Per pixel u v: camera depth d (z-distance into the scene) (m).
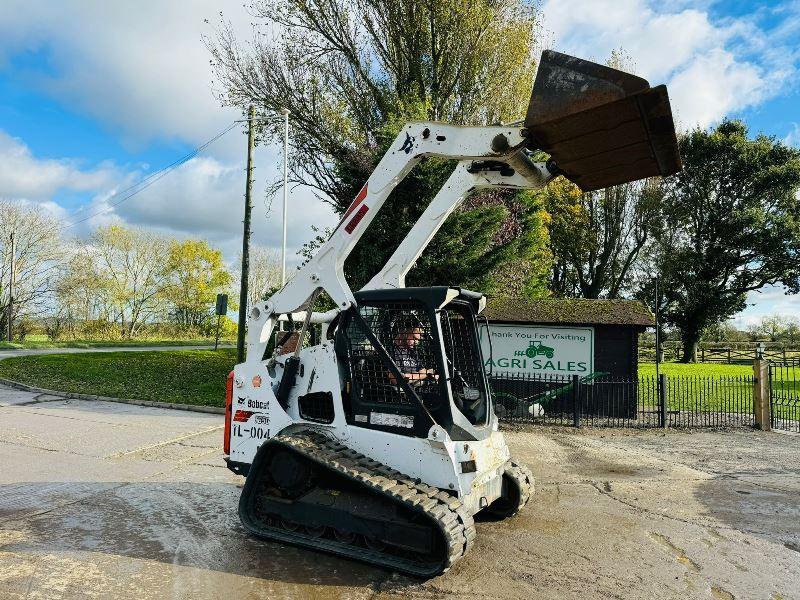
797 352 39.19
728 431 12.66
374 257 14.91
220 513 6.37
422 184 14.66
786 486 8.03
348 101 21.89
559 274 41.09
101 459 8.84
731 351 38.31
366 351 5.45
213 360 24.44
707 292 37.75
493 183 6.13
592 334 14.65
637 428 12.91
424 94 21.30
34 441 9.89
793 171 36.91
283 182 19.81
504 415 14.16
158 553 5.17
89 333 46.91
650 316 14.73
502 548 5.49
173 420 12.36
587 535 5.91
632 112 4.21
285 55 21.70
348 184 17.19
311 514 5.25
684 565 5.18
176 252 55.84
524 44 21.84
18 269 40.66
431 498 4.66
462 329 5.89
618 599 4.46
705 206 39.06
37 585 4.45
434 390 5.09
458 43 21.03
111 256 50.81
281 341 6.48
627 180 5.44
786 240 36.78
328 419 5.70
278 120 21.67
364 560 4.88
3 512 6.24
